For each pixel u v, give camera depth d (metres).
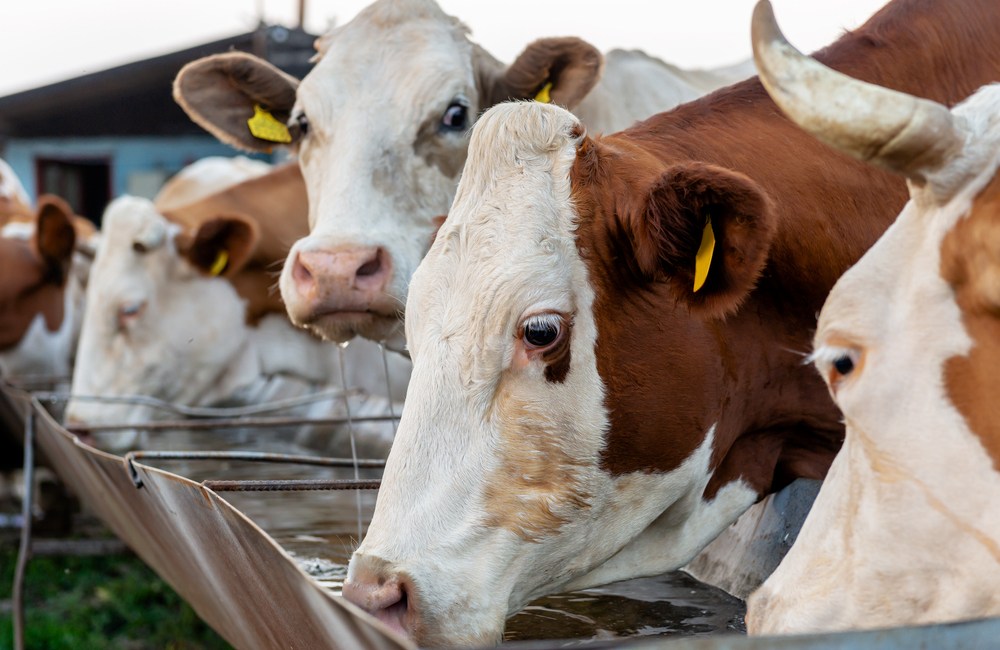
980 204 2.12
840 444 3.18
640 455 2.78
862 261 2.28
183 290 7.27
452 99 4.54
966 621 1.84
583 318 2.68
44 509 8.52
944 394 2.15
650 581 3.63
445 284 2.69
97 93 19.88
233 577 2.87
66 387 9.16
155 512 3.44
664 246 2.55
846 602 2.24
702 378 2.83
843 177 3.06
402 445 2.66
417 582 2.55
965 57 3.23
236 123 5.33
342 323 4.16
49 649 6.45
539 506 2.68
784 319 3.04
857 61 3.20
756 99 3.23
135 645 6.54
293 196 7.31
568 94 4.76
